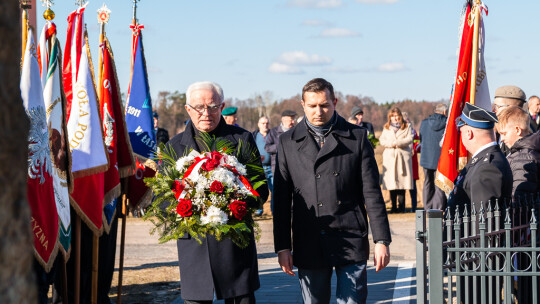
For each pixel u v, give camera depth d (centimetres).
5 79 146
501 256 399
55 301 505
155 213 410
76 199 463
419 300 347
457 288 355
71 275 499
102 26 544
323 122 403
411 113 7056
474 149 415
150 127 649
